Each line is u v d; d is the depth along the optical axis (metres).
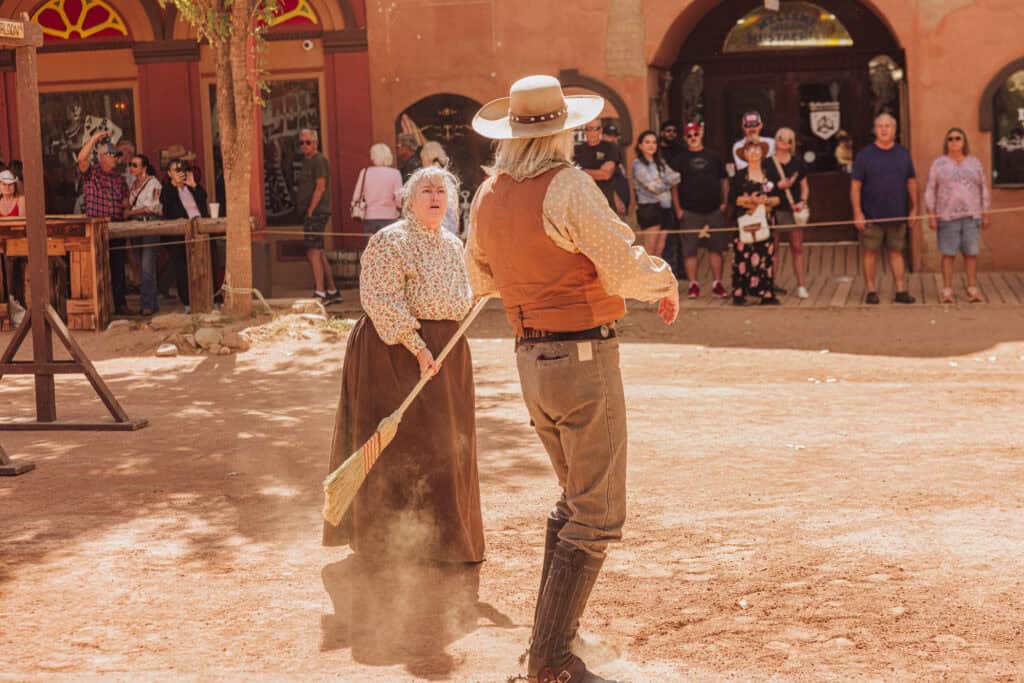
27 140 8.42
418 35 17.23
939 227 13.81
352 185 17.59
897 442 7.50
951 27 15.67
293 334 12.85
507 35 17.02
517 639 4.57
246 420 8.89
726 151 18.30
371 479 5.39
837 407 8.88
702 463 7.06
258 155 15.08
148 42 17.45
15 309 14.02
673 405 9.05
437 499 5.38
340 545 5.54
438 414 5.38
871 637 4.31
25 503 6.52
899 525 5.60
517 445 7.79
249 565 5.44
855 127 17.80
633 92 16.70
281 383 10.64
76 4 17.62
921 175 15.91
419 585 5.19
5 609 4.89
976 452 7.11
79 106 17.78
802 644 4.28
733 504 6.11
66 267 14.00
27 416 9.16
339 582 5.21
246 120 13.13
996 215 15.75
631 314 13.91
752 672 4.05
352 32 17.34
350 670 4.23
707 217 14.69
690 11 16.98
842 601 4.68
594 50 16.77
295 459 7.54
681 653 4.26
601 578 5.08
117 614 4.83
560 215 3.78
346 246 17.72
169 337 12.57
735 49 18.08
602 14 16.69
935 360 11.25
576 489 3.98
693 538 5.56
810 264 16.56
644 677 4.04
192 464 7.41
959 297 14.23
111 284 14.55
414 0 17.19
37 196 8.50
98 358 12.27
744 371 10.88
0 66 17.72
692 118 18.34
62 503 6.51
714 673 4.05
